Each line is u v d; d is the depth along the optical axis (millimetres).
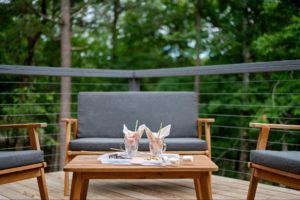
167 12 9453
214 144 8117
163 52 9938
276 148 6828
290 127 2379
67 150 2840
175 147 2814
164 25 9664
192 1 9055
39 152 2377
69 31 7773
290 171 2016
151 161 1993
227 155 8055
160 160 2029
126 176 2002
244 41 8461
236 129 8117
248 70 3262
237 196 2785
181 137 3379
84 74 3734
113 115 3436
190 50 9414
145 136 3383
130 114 3445
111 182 3223
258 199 2715
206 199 2002
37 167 2367
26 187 3068
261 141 2443
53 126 8227
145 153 2346
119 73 3992
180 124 3404
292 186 2057
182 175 2014
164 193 2863
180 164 2010
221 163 7637
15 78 8023
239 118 8102
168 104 3484
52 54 8891
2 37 7918
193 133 3387
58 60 9023
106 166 1946
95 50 9773
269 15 8031
